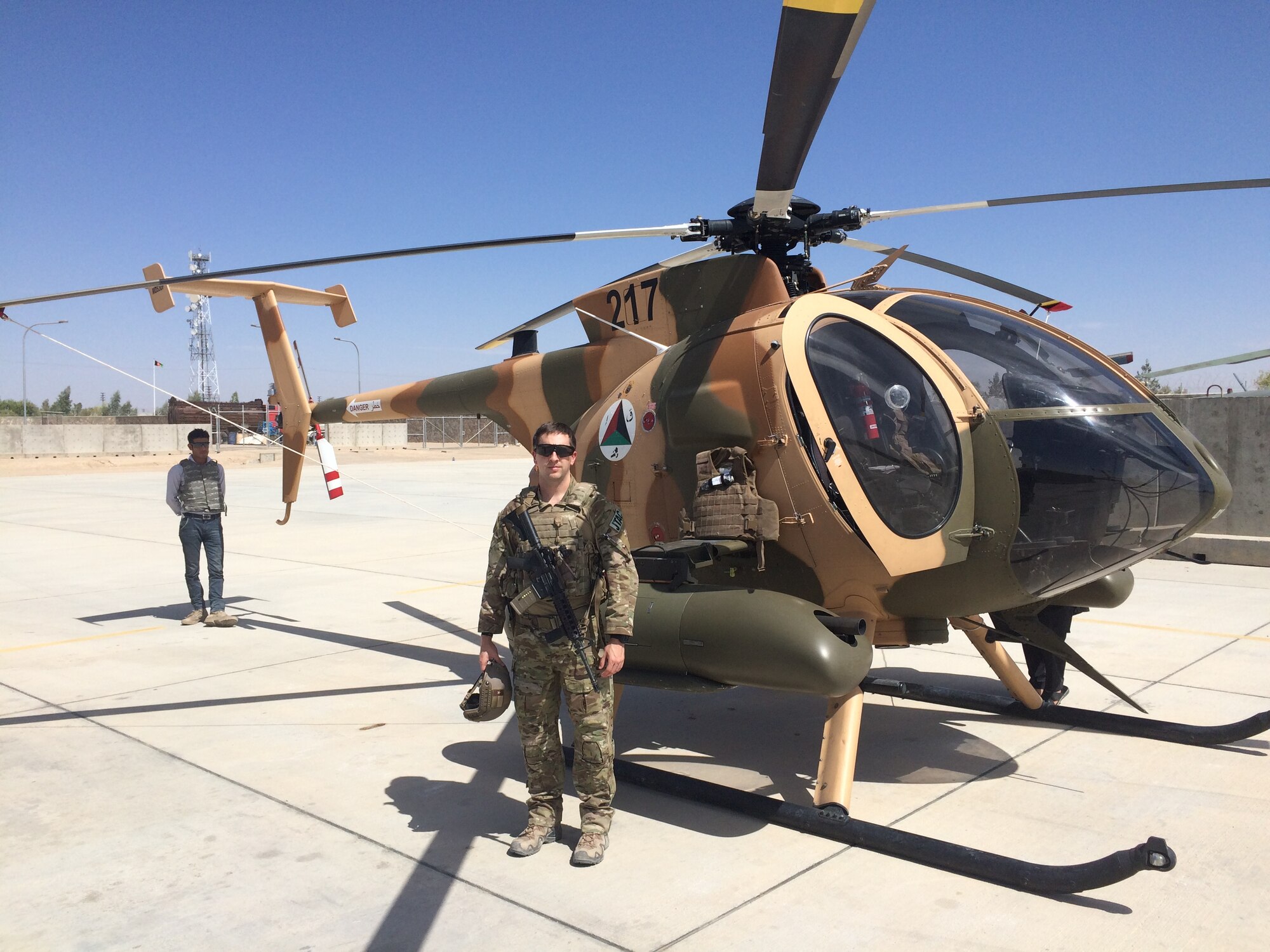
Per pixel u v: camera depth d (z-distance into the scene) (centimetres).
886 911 313
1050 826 383
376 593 979
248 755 482
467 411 695
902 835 354
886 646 448
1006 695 572
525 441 645
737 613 377
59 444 4675
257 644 747
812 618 367
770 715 554
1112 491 404
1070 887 309
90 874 348
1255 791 418
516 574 361
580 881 338
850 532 394
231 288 771
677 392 459
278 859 360
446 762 473
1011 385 417
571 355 593
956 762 462
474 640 764
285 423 827
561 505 360
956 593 414
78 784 441
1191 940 293
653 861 355
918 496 398
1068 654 481
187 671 661
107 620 846
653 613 405
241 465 4119
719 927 304
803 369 407
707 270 501
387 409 756
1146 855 289
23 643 752
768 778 448
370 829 388
